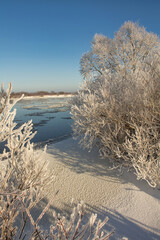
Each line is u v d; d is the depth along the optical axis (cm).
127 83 559
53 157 723
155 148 470
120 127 548
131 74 615
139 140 446
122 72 657
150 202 419
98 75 822
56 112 2511
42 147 901
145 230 341
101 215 394
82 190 488
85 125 679
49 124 1645
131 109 533
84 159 688
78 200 449
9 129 184
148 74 509
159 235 327
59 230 141
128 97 530
